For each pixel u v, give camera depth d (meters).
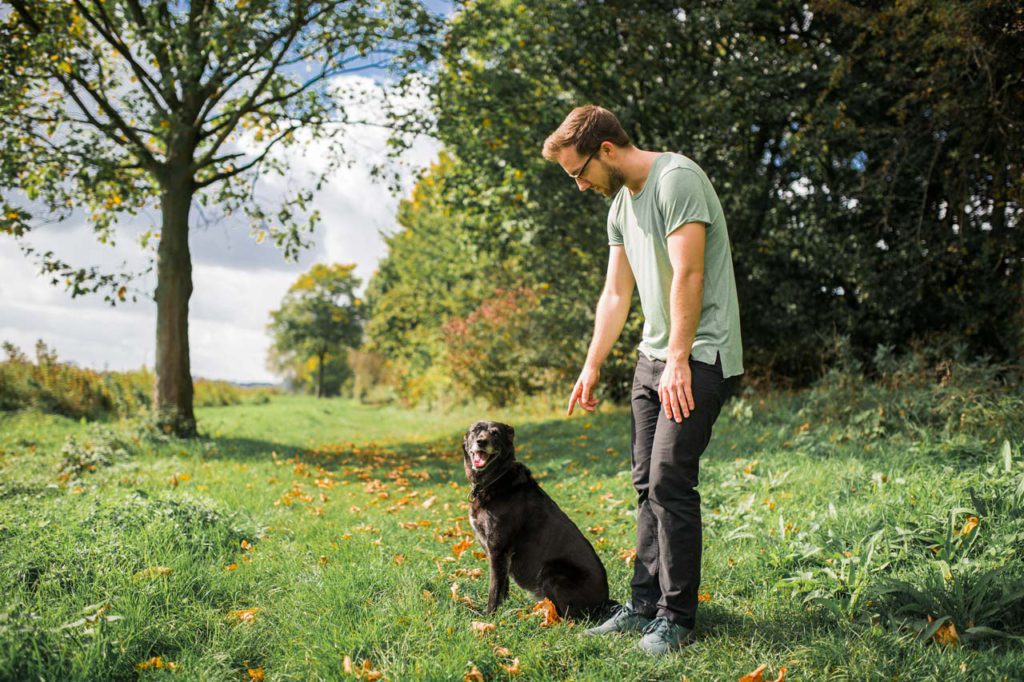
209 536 4.19
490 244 14.20
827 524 4.09
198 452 9.65
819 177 11.89
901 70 10.58
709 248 2.86
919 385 7.69
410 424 20.52
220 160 12.26
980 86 9.34
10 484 5.69
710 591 3.65
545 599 3.35
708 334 2.84
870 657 2.57
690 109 11.20
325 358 65.88
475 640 2.75
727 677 2.53
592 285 13.08
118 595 3.04
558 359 14.25
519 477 3.56
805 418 8.37
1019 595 2.84
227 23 9.58
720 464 6.57
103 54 12.45
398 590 3.33
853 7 10.06
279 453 10.29
